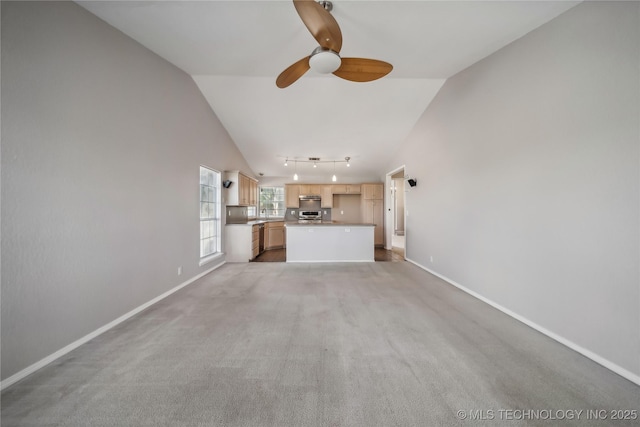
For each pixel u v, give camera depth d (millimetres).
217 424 1258
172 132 3166
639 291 1549
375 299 2988
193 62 3043
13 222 1537
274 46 2664
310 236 5180
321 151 5855
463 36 2430
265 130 4953
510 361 1776
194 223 3744
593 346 1792
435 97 3938
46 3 1707
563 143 1998
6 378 1507
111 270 2264
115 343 1997
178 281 3344
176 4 2000
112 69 2256
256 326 2295
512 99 2494
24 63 1582
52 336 1759
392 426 1249
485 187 2887
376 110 4309
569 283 1959
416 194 4797
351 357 1817
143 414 1315
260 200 7762
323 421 1273
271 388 1506
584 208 1848
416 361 1771
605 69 1706
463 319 2451
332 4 1997
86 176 2016
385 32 2387
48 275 1733
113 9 2025
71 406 1363
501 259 2654
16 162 1547
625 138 1604
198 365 1723
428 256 4332
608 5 1687
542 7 1953
